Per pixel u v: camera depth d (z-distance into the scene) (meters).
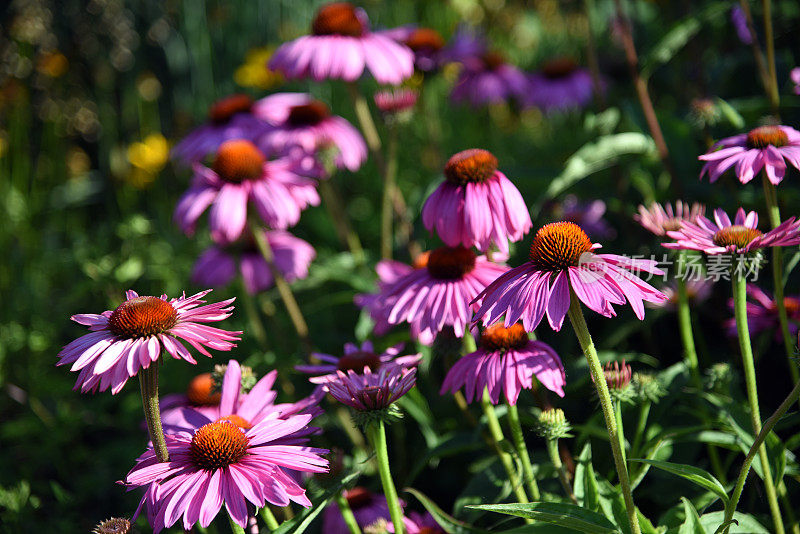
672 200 1.46
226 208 1.37
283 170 1.42
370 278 1.56
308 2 2.65
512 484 1.16
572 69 2.17
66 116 2.38
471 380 1.14
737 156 1.16
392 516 1.11
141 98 2.59
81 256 1.85
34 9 2.21
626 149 1.41
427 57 1.84
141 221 1.86
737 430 1.17
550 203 1.68
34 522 1.32
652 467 1.22
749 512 1.23
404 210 1.63
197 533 1.22
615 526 1.05
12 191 2.12
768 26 1.37
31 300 1.79
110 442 1.55
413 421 1.38
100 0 2.40
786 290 1.36
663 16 2.15
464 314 1.16
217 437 1.07
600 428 1.20
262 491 1.05
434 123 2.08
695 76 1.87
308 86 2.41
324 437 1.39
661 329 1.41
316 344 1.54
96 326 1.08
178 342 1.06
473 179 1.17
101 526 1.08
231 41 2.63
